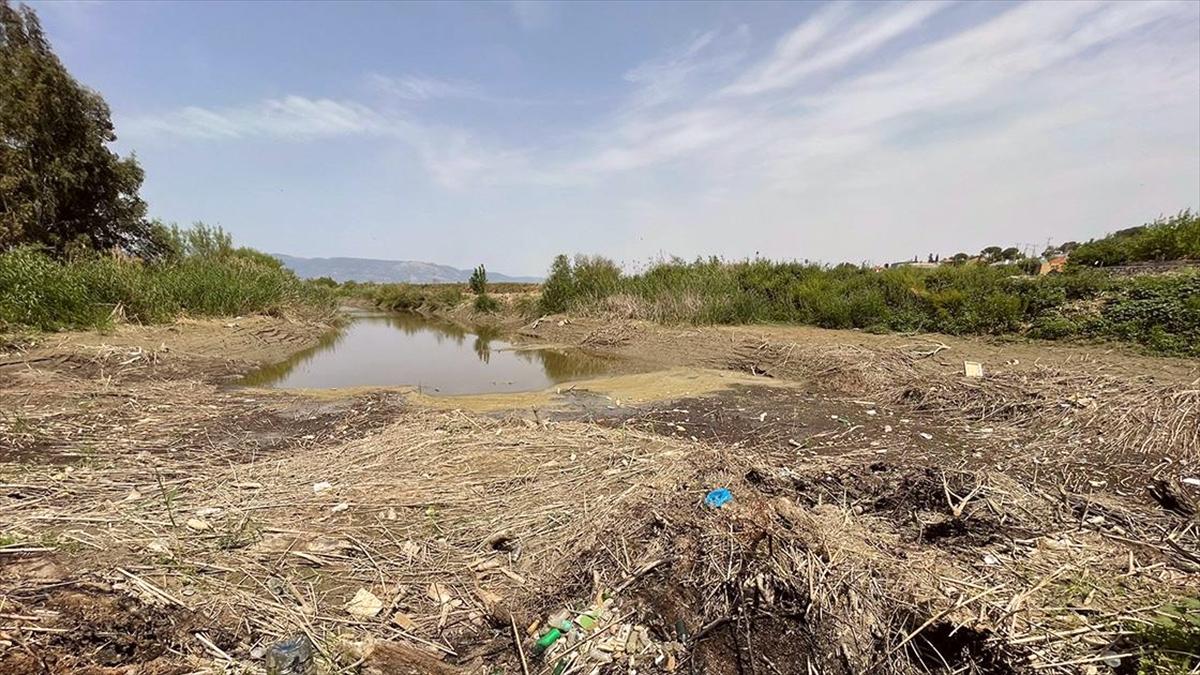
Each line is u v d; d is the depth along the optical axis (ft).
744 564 8.25
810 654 6.88
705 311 39.96
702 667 6.87
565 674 6.92
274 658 6.73
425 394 23.97
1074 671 6.20
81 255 41.45
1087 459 13.03
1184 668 5.85
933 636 7.02
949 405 18.17
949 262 55.31
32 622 6.86
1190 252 35.63
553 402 21.27
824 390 22.35
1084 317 27.25
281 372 30.09
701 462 12.42
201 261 51.67
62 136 44.27
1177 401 15.11
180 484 12.21
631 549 9.12
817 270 47.37
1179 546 8.85
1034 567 8.24
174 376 25.40
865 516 10.06
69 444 14.74
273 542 9.76
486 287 78.64
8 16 44.27
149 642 6.98
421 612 8.17
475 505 11.28
